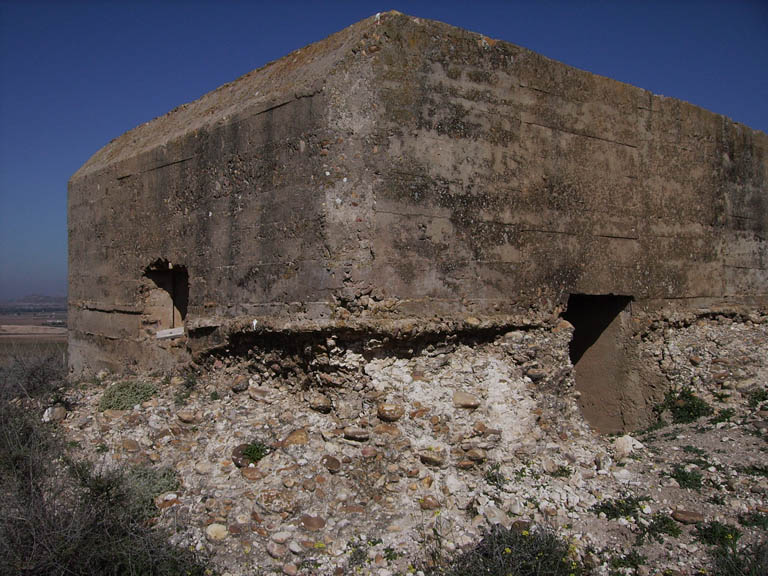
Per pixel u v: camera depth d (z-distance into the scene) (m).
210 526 4.70
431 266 5.96
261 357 6.32
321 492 4.95
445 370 5.98
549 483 5.34
